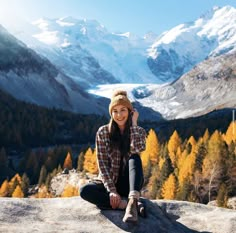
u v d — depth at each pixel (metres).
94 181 7.07
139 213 6.71
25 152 144.50
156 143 100.50
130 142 6.81
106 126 7.00
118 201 6.66
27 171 122.44
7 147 161.38
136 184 6.45
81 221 6.56
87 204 7.12
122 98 6.84
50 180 96.81
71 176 94.31
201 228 7.09
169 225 6.87
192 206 8.12
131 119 6.93
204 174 77.75
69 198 7.57
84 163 97.12
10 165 142.25
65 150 132.38
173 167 91.19
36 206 7.05
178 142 104.12
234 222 7.09
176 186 72.06
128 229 6.37
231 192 73.12
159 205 7.96
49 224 6.35
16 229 5.98
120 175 6.99
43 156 132.75
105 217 6.62
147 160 96.56
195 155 81.81
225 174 75.94
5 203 6.91
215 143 82.62
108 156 6.95
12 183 91.00
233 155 78.44
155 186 81.19
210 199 74.56
